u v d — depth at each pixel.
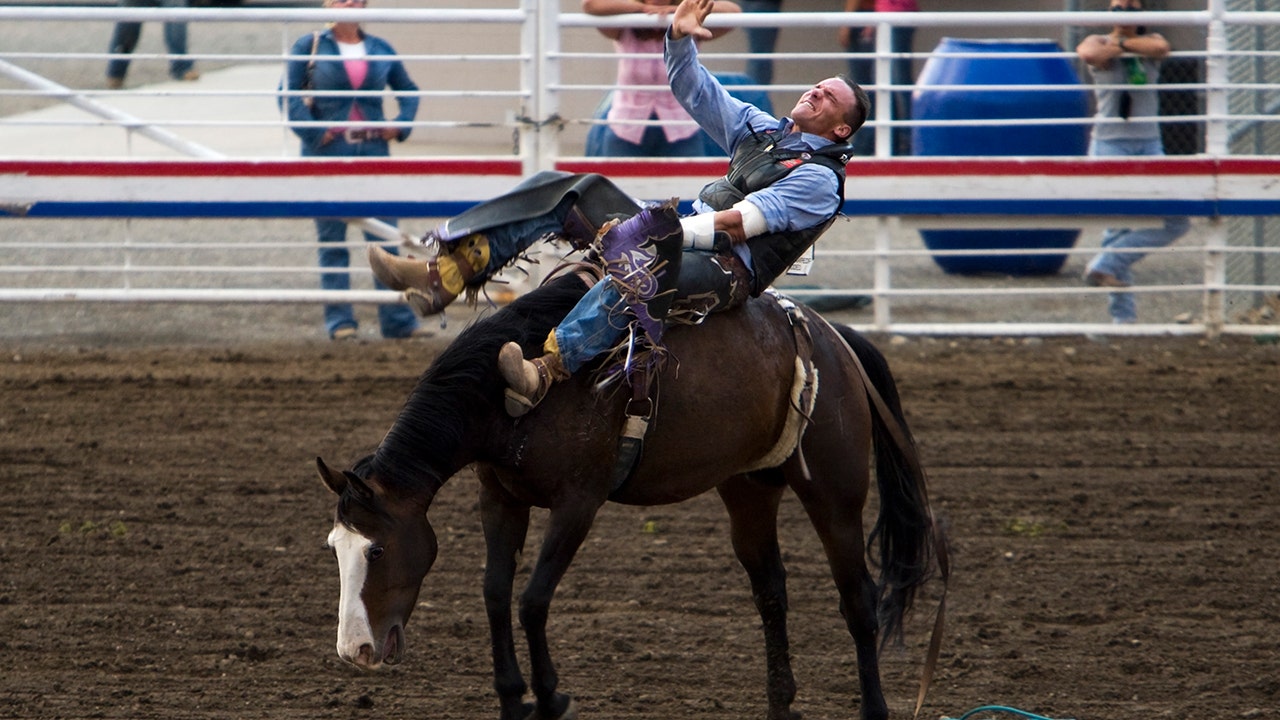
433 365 16.44
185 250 47.72
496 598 16.88
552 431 16.27
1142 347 37.91
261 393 33.41
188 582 23.39
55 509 26.47
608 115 38.69
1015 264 44.53
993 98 42.22
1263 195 37.03
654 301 16.20
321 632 21.67
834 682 20.41
